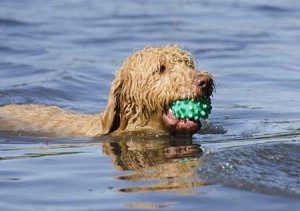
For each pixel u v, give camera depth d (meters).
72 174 15.90
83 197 14.28
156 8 44.47
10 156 17.78
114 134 19.62
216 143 18.67
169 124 19.17
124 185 14.91
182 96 18.67
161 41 35.31
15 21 40.03
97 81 27.78
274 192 14.20
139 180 15.21
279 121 21.62
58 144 18.91
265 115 22.52
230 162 16.03
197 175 15.31
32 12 43.00
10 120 20.97
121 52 33.12
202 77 18.56
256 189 14.35
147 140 18.94
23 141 19.39
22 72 29.23
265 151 16.95
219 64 30.67
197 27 38.59
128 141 18.88
